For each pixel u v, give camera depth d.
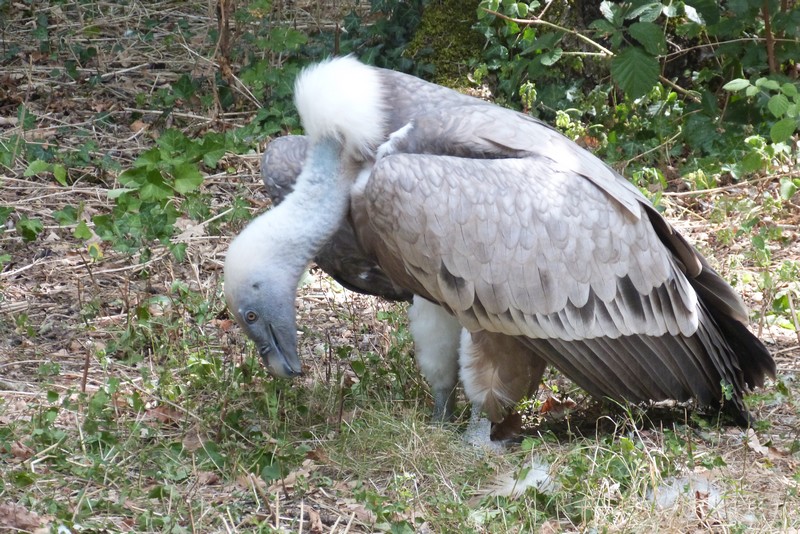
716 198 12.49
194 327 9.41
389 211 7.17
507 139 7.47
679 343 7.71
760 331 9.41
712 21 13.05
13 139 13.35
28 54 16.11
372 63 14.77
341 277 8.41
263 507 6.80
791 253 11.22
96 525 6.39
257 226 7.32
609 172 7.85
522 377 7.68
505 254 7.21
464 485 6.99
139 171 10.83
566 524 6.58
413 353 8.82
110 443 7.43
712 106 13.62
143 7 17.70
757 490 6.97
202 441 7.52
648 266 7.56
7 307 9.92
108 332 9.41
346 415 8.05
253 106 14.88
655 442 7.65
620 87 12.63
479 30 14.61
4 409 7.99
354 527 6.61
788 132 11.83
